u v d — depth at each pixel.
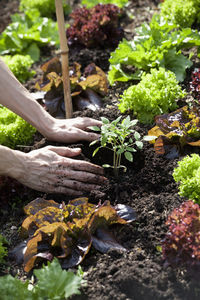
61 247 1.17
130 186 1.28
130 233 1.18
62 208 1.20
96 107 1.48
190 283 1.07
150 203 1.22
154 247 1.14
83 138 1.35
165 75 1.42
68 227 1.15
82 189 1.29
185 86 1.49
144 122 1.40
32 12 1.94
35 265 1.17
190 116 1.32
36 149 1.38
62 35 1.33
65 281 1.06
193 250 1.07
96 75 1.49
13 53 1.85
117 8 1.74
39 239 1.15
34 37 1.82
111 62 1.55
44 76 1.57
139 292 1.07
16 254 1.18
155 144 1.30
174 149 1.31
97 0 1.91
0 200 1.33
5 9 2.16
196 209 1.11
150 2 1.93
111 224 1.20
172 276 1.08
